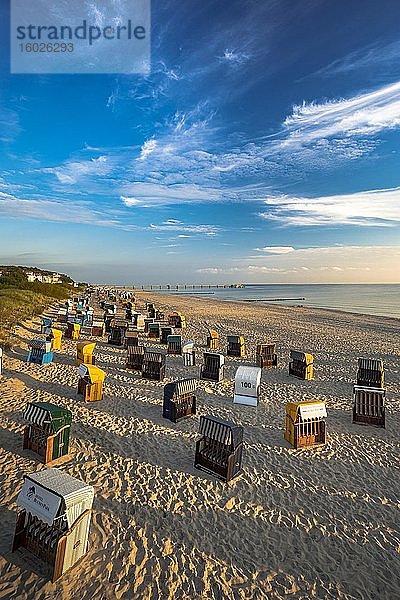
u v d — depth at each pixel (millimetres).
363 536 6852
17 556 5758
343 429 11789
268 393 15086
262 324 38781
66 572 5562
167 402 11805
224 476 8398
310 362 17297
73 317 31328
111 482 8086
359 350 25594
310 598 5469
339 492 8258
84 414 11719
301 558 6242
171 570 5777
